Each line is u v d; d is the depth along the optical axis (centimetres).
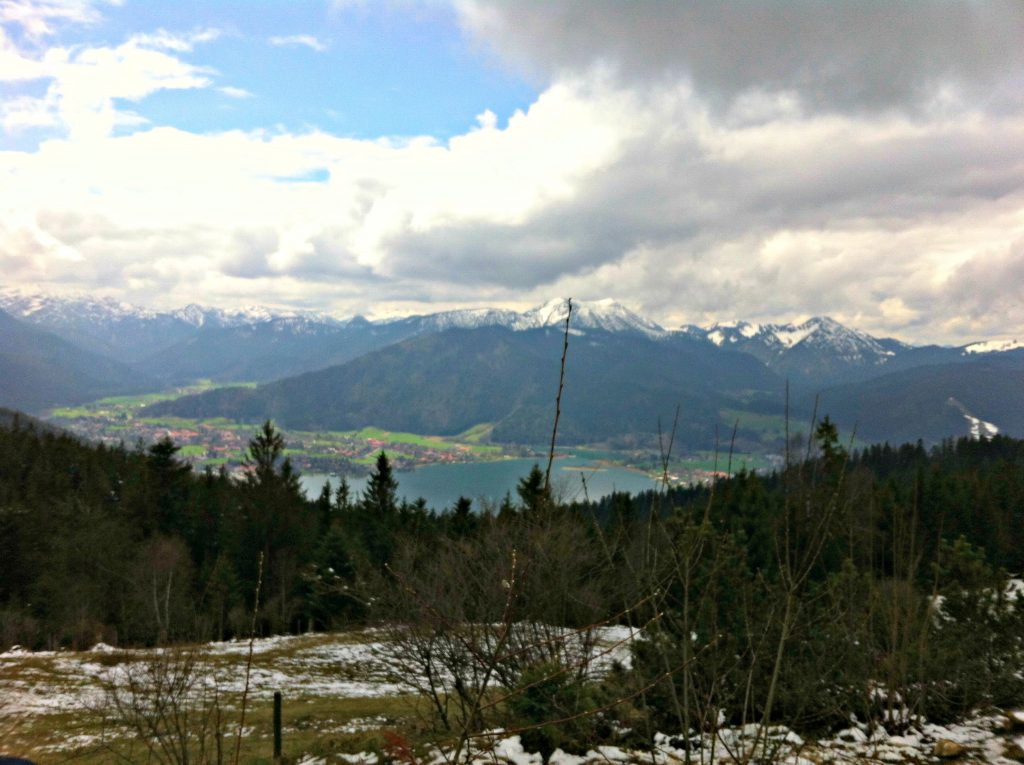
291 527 4950
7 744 1159
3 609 3356
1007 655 846
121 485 5616
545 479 339
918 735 694
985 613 869
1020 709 791
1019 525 3309
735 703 633
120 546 3697
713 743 468
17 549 3831
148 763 521
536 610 669
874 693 782
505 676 630
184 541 4797
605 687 672
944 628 838
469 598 736
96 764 673
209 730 541
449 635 648
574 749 605
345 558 3553
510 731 354
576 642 660
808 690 643
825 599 714
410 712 1074
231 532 4931
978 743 671
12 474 5431
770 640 595
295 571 4178
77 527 3766
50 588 3319
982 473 5575
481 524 1005
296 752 835
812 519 460
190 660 577
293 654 2461
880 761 612
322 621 3381
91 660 2167
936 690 770
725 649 570
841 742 664
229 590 3428
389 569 577
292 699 1747
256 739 1191
